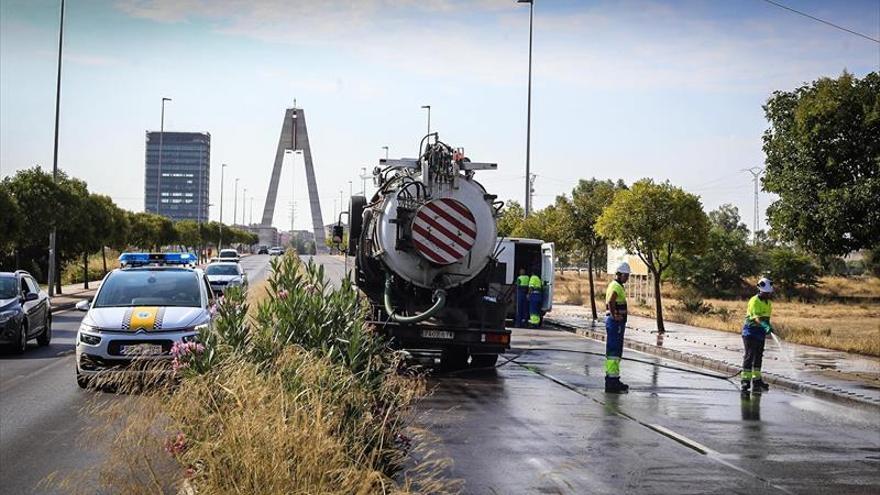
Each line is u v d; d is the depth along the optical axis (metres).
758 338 15.22
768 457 9.77
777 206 18.98
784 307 47.53
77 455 9.19
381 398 7.27
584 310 38.03
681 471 8.96
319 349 7.53
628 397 14.15
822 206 17.58
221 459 5.59
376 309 16.16
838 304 51.66
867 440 10.94
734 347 22.30
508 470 8.78
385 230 15.68
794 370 17.80
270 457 5.39
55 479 8.16
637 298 48.59
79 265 61.34
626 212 25.59
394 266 15.73
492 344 16.12
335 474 5.55
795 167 18.42
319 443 5.50
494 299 16.30
